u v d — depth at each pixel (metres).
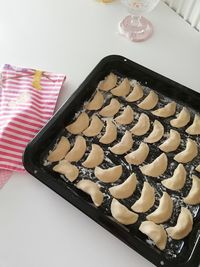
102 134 0.53
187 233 0.45
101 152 0.51
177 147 0.52
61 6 0.68
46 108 0.56
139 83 0.58
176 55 0.63
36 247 0.46
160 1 0.68
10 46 0.63
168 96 0.56
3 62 0.61
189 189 0.48
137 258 0.46
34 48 0.63
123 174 0.50
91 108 0.55
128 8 0.63
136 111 0.55
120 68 0.58
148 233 0.44
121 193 0.48
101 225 0.45
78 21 0.66
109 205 0.47
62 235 0.47
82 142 0.52
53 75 0.58
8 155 0.51
